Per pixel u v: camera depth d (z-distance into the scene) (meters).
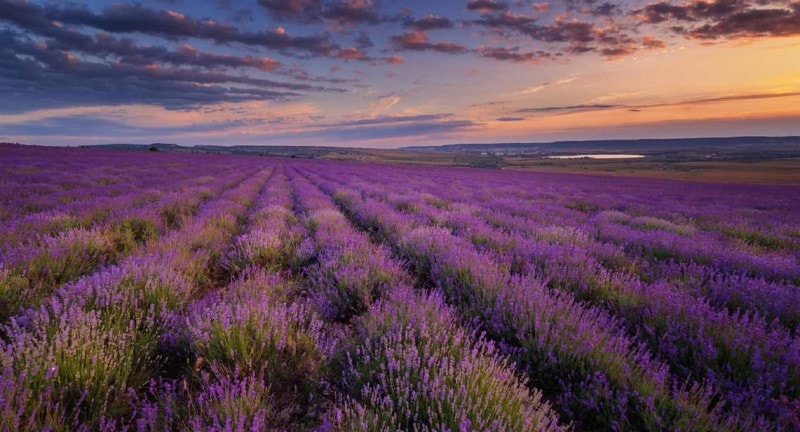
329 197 16.03
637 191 28.22
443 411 2.33
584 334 3.25
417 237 7.20
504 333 3.73
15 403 2.11
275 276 5.04
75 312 3.07
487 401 2.27
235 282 4.66
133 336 2.95
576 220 11.88
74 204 9.46
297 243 7.23
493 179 37.72
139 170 24.83
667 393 2.62
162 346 3.23
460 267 5.21
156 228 7.86
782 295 4.14
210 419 2.26
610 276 5.45
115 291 3.63
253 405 2.35
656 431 2.40
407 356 2.78
